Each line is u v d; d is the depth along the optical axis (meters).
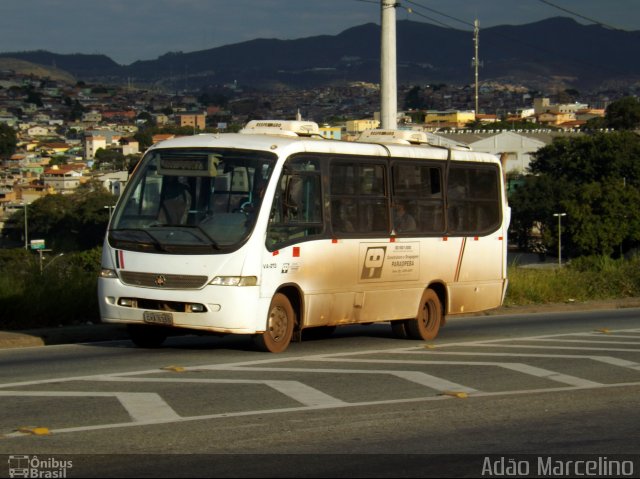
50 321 16.67
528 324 20.70
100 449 8.25
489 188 18.16
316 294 14.42
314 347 15.03
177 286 13.34
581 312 25.03
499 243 18.31
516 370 13.00
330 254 14.59
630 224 73.62
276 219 13.72
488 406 10.56
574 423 9.88
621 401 11.05
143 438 8.64
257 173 13.66
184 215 13.61
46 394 10.42
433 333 16.88
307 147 14.34
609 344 16.23
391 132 17.28
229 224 13.41
